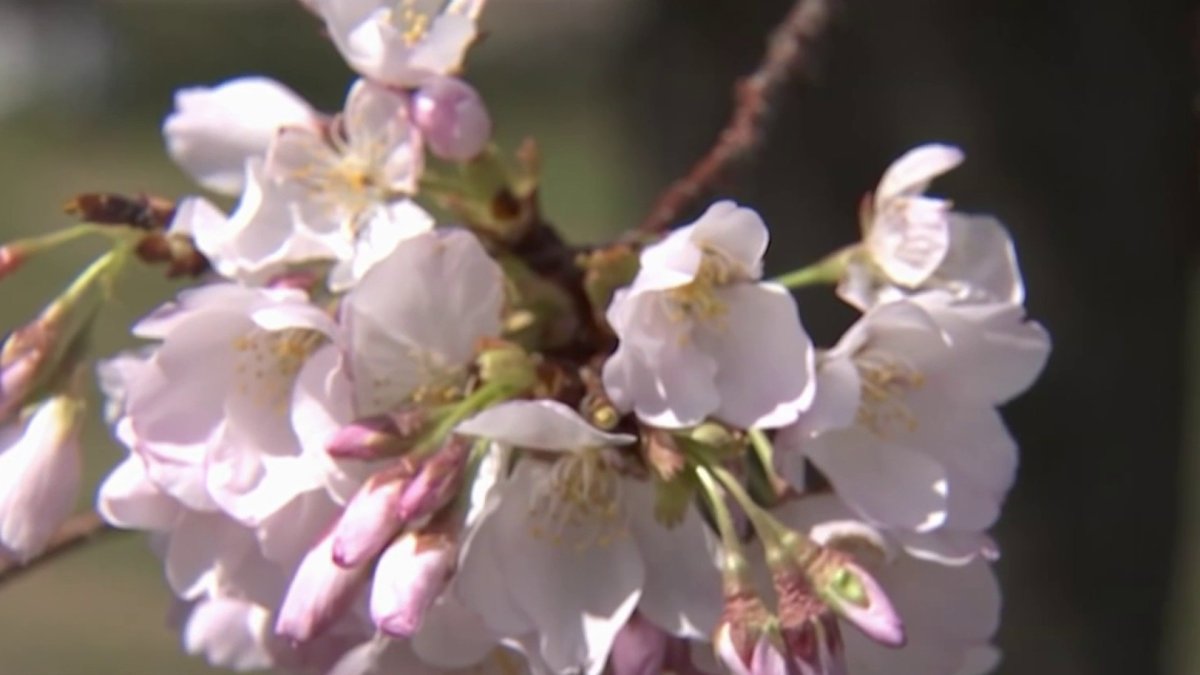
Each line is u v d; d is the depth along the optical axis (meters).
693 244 0.59
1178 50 0.85
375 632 0.60
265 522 0.59
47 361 0.62
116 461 1.43
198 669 1.39
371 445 0.58
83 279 0.62
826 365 0.59
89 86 2.91
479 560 0.59
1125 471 0.86
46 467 0.62
